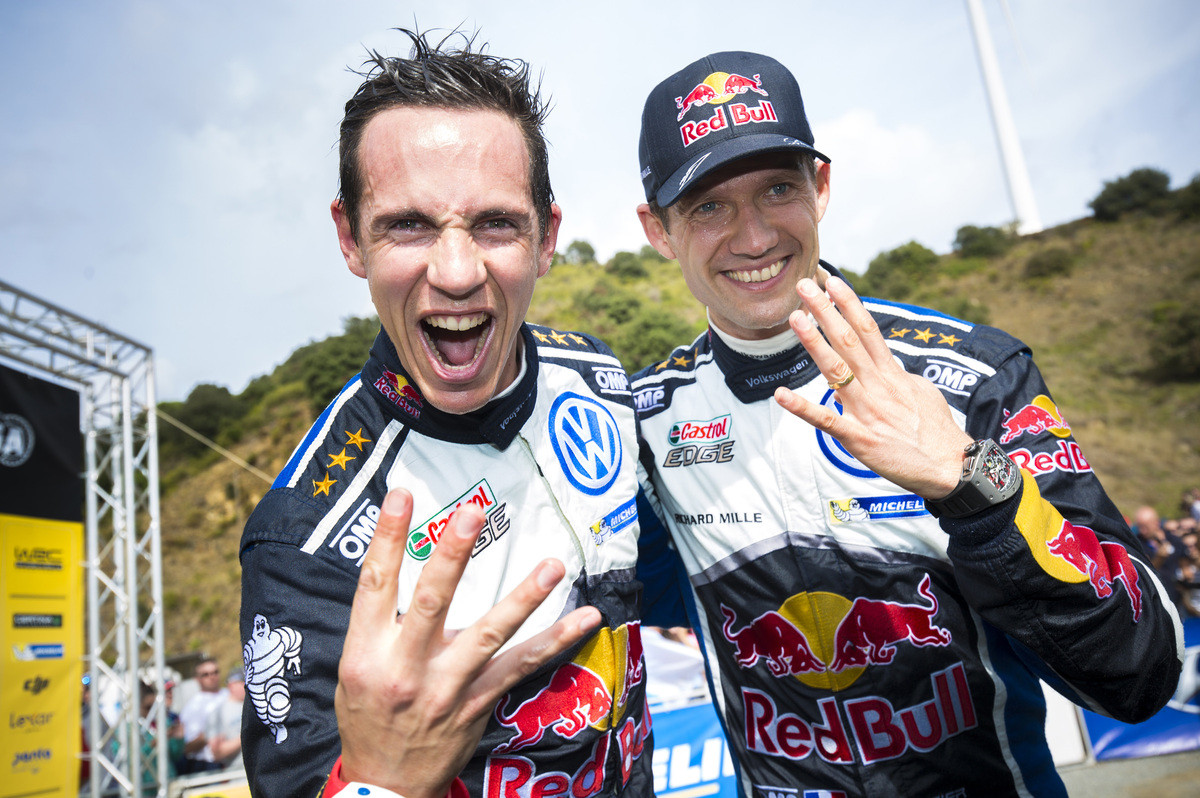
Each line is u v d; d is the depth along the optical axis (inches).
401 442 43.0
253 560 40.3
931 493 38.1
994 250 1562.5
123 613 271.1
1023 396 48.8
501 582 42.8
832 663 52.9
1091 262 1424.7
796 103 53.3
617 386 53.7
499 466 43.9
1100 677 39.1
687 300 1509.6
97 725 239.3
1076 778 177.0
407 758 28.5
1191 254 1326.3
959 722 51.2
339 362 1268.5
